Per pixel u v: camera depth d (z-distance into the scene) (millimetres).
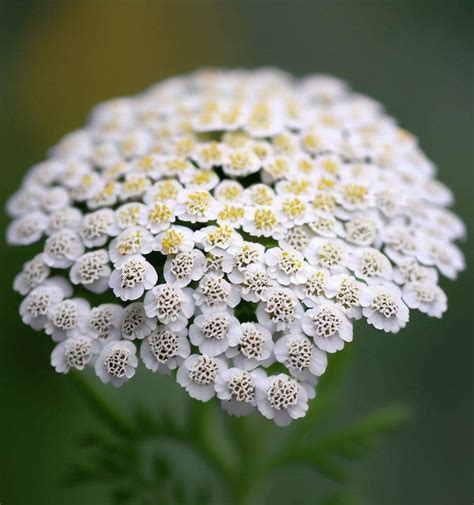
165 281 168
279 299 164
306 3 322
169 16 296
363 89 309
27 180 195
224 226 168
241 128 193
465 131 294
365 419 204
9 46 278
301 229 173
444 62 310
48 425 227
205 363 162
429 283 174
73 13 286
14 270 227
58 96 276
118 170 185
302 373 162
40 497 224
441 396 257
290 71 312
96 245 173
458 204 270
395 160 194
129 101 215
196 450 202
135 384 232
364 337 255
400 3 320
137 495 202
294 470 246
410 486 249
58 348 168
